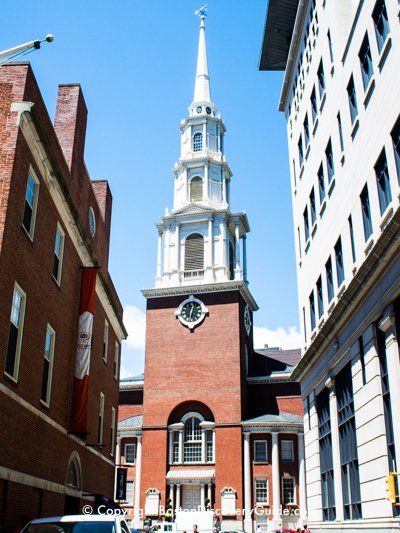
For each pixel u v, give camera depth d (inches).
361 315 850.8
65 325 973.8
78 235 1036.5
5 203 692.1
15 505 713.0
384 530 733.9
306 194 1332.4
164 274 2701.8
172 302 2593.5
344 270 986.7
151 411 2418.8
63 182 903.1
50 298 883.4
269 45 1668.3
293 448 2276.1
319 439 1159.6
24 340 759.7
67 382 980.6
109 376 1344.7
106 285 1236.5
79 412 987.3
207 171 2925.7
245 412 2415.1
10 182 705.0
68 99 1078.4
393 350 730.8
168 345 2516.0
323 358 1106.7
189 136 3061.0
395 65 757.9
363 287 814.5
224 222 2763.3
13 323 730.8
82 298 1060.5
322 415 1147.9
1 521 666.8
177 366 2469.2
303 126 1368.1
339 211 1030.4
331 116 1096.8
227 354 2439.7
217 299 2544.3
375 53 843.4
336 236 1050.1
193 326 2519.7
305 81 1338.6
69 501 1002.7
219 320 2508.6
